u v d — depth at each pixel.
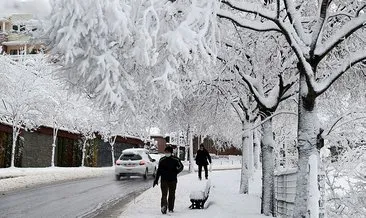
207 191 14.49
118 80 6.88
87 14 6.34
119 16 6.33
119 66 6.91
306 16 11.74
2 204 14.80
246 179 18.31
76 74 7.52
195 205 14.03
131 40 6.67
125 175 27.30
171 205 12.73
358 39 11.21
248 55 12.57
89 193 19.08
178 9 7.60
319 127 9.02
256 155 42.28
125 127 8.65
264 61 12.56
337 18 10.84
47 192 19.19
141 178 28.64
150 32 7.06
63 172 31.25
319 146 9.02
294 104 16.52
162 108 8.39
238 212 12.48
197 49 7.41
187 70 8.24
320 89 8.75
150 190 19.78
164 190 12.43
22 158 38.50
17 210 13.49
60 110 39.69
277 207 12.36
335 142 10.68
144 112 8.48
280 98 12.39
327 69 12.30
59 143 43.62
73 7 6.37
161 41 7.23
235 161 76.88
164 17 7.29
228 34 11.53
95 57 6.59
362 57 8.68
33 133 40.09
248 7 9.02
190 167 38.56
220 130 19.42
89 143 48.16
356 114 9.99
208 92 15.10
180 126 17.33
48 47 7.24
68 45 6.45
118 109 7.80
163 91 7.66
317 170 7.71
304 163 8.94
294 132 27.05
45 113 38.28
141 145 57.06
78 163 46.06
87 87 7.60
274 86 13.21
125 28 6.38
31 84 36.75
